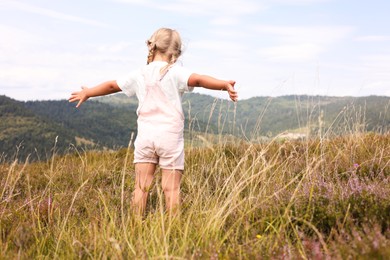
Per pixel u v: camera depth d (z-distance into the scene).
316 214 3.46
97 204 4.82
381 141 6.74
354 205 3.48
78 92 4.57
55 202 4.64
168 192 4.20
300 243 2.88
